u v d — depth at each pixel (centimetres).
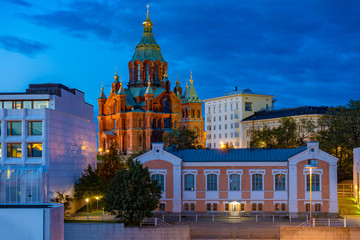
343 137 11206
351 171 11256
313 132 12494
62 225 6109
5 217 5634
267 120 18138
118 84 19950
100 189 8744
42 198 7056
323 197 8150
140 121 18850
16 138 8188
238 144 19850
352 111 11394
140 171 7650
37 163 8106
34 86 9219
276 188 8288
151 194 7806
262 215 8244
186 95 19262
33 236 5625
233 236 7219
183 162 8412
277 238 7175
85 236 7375
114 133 18900
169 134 13562
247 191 8319
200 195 8381
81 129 9869
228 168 8362
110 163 10369
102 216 7750
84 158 10031
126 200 7431
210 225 7556
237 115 19975
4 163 8175
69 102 9475
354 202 9181
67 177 8906
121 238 7325
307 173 8181
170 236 7262
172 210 8319
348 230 6975
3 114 8219
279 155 8488
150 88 18888
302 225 7469
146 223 7712
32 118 8156
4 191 7056
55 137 8412
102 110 19688
